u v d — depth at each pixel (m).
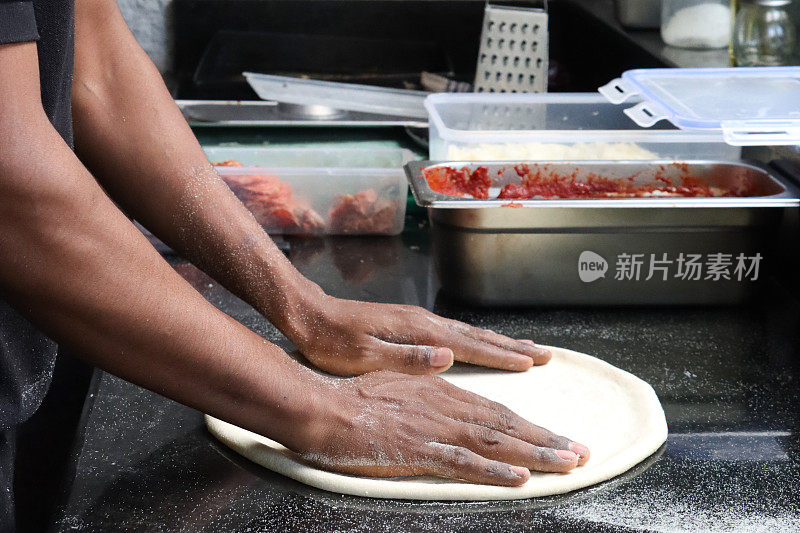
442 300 1.15
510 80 1.60
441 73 2.15
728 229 1.07
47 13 0.65
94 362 0.66
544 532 0.71
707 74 1.29
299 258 1.29
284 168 1.33
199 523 0.72
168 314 0.65
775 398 0.93
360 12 2.29
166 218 0.92
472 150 1.24
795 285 1.18
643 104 1.12
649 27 1.91
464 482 0.76
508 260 1.08
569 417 0.88
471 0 2.29
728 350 1.03
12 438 0.73
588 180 1.21
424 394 0.82
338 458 0.77
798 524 0.72
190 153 0.92
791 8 1.51
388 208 1.34
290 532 0.71
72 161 0.61
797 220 1.16
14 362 0.68
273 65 2.30
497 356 0.98
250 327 1.08
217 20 2.29
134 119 0.89
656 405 0.89
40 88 0.65
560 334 1.07
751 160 1.20
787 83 1.25
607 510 0.74
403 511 0.74
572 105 1.38
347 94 1.83
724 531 0.71
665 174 1.21
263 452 0.80
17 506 1.40
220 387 0.70
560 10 2.40
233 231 0.94
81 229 0.61
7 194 0.58
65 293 0.61
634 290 1.11
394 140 1.78
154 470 0.79
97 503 0.74
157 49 2.29
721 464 0.81
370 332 0.96
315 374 0.80
